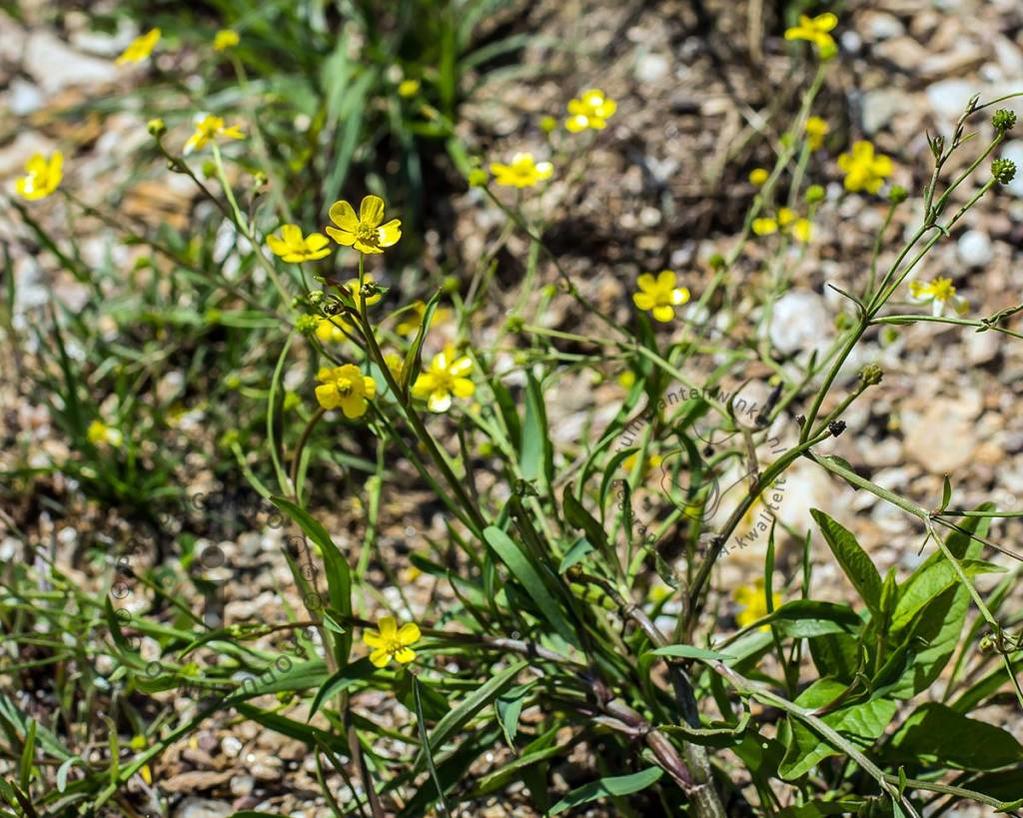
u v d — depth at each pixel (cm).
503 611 57
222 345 69
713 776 56
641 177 70
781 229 63
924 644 52
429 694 54
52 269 71
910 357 67
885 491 49
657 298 58
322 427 65
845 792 55
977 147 70
